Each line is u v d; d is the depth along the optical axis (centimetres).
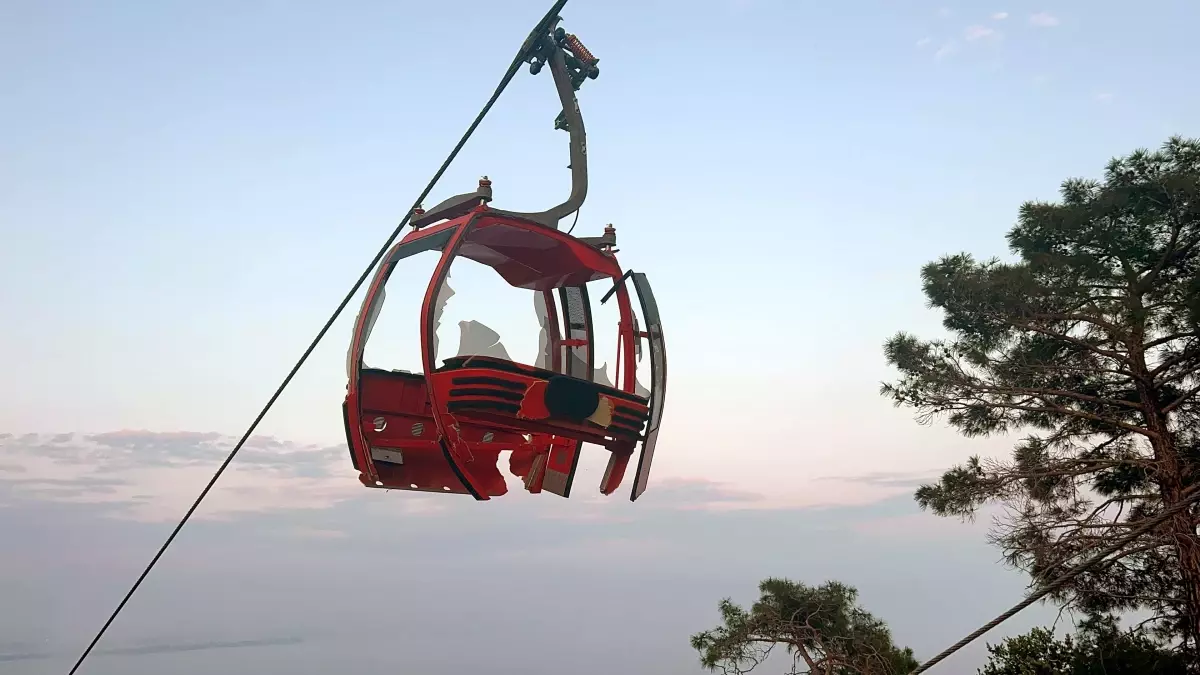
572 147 795
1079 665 1791
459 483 720
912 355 1839
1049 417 1823
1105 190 1745
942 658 920
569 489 803
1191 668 1634
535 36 780
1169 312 1695
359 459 679
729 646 2362
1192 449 1684
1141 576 1738
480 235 789
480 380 689
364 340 688
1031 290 1684
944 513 1750
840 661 2292
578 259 796
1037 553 1606
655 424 752
